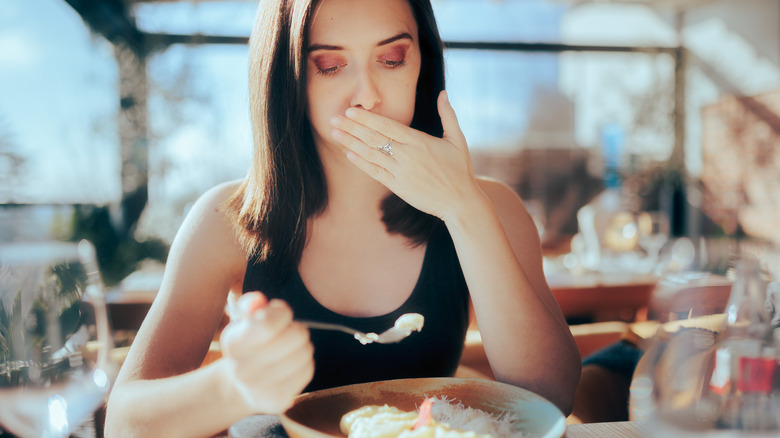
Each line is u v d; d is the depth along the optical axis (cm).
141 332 104
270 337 61
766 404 71
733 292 88
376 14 102
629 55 746
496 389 86
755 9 659
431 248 122
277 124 113
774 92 619
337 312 117
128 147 516
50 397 90
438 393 89
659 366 78
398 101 107
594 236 354
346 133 101
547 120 809
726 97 683
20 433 81
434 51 125
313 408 82
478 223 102
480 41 681
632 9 778
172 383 79
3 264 98
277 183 115
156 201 523
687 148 742
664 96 742
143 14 538
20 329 93
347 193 120
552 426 74
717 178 696
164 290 112
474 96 795
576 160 806
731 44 696
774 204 617
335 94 105
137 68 526
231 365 63
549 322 102
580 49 712
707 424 70
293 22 104
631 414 95
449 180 100
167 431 75
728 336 83
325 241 122
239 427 81
